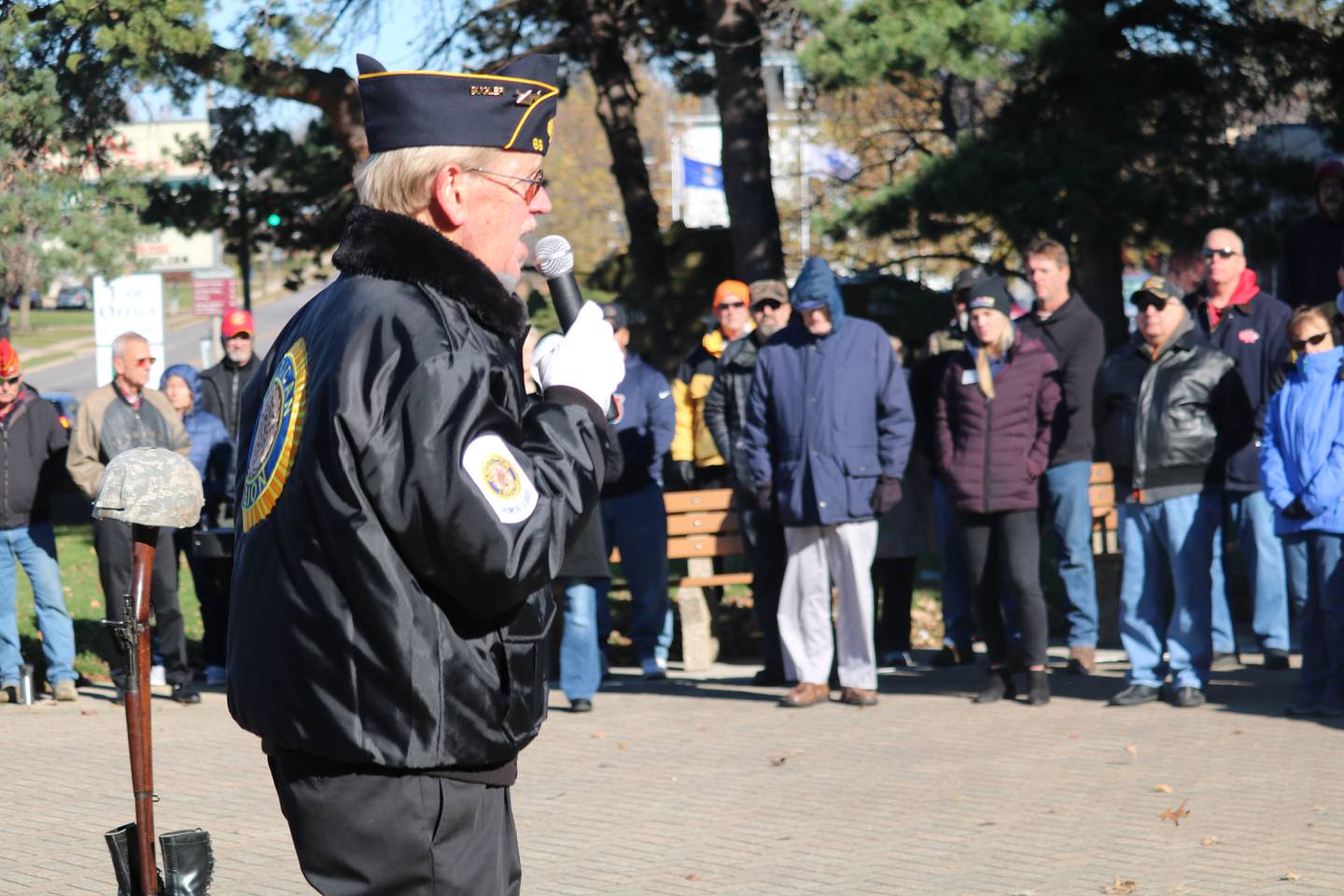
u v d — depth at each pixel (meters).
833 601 9.74
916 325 19.09
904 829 5.84
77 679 10.20
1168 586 11.39
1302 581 8.45
